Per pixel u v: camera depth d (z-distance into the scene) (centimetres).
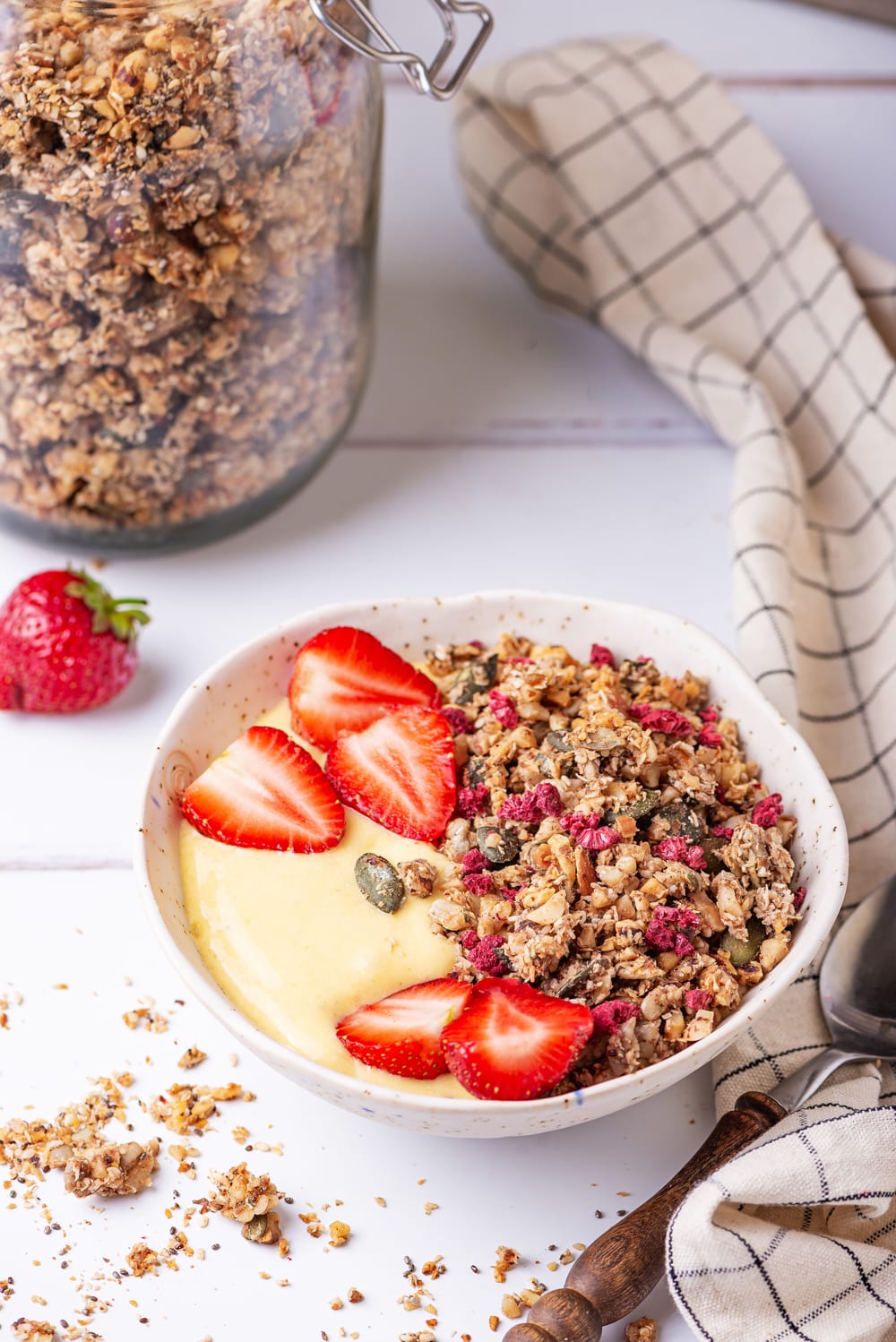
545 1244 56
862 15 85
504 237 78
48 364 63
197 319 63
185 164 60
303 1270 55
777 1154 54
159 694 66
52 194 60
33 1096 58
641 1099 55
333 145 63
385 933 56
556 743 59
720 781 59
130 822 63
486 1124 53
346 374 68
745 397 72
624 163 75
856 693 66
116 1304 55
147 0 59
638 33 84
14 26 59
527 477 73
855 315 72
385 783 59
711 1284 53
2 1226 56
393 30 83
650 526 71
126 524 67
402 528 71
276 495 68
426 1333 54
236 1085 58
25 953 60
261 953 56
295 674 61
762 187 74
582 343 77
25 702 65
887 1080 59
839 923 61
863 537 70
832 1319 54
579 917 56
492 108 77
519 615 62
